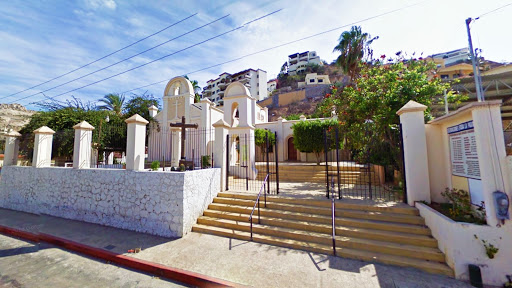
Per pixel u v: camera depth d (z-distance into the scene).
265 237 5.18
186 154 14.20
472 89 9.68
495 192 3.35
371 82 7.93
